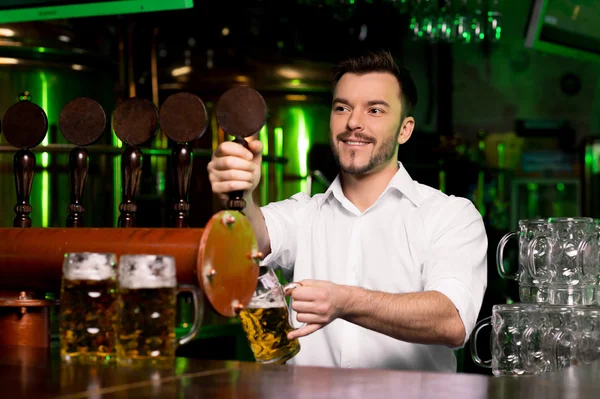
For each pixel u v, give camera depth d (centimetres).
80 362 151
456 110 726
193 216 422
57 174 409
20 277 171
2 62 413
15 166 188
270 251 236
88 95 436
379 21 716
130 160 178
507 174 676
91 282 149
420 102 730
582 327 195
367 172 232
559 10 372
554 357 198
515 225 696
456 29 555
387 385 132
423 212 231
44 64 419
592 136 700
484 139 696
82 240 163
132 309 145
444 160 625
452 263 220
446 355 231
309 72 468
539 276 216
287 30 643
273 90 462
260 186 441
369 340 228
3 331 181
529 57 714
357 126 229
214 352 338
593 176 681
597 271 216
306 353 233
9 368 147
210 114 454
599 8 381
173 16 622
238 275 156
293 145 464
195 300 153
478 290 221
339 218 240
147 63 495
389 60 232
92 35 436
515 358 204
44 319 184
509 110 717
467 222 227
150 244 154
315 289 175
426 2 541
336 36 703
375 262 234
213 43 632
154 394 123
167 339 146
